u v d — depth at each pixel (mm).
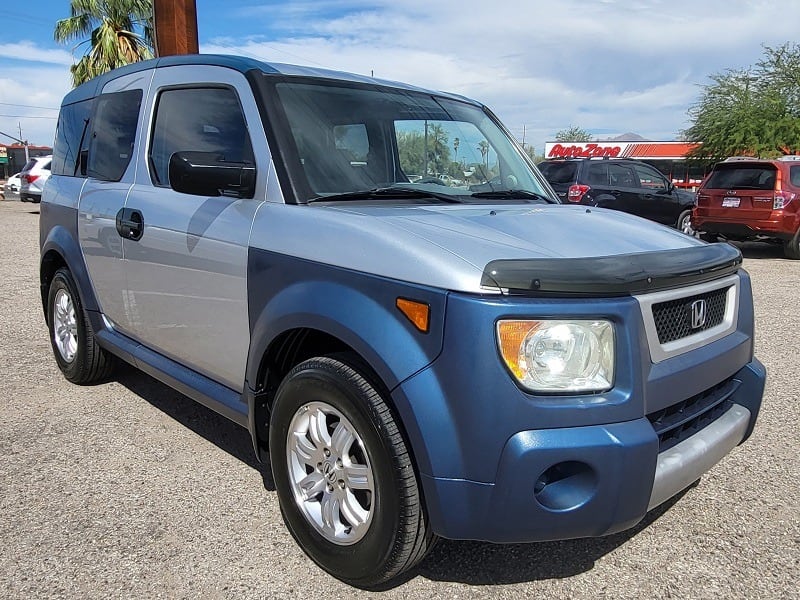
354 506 2482
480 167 3688
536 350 2102
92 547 2773
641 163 13461
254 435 2914
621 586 2590
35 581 2545
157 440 3836
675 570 2693
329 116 3139
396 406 2225
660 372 2338
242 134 3070
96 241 3992
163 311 3467
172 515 3033
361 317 2324
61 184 4574
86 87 4648
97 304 4238
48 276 4891
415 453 2199
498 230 2537
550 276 2107
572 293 2139
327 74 3389
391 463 2268
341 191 2926
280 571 2646
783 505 3211
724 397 2797
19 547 2760
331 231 2529
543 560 2750
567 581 2615
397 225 2471
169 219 3318
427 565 2699
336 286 2439
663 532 2971
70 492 3223
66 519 2980
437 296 2154
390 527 2307
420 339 2191
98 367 4531
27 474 3398
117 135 4008
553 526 2141
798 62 31719
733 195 12359
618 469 2129
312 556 2664
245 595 2498
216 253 3008
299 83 3195
